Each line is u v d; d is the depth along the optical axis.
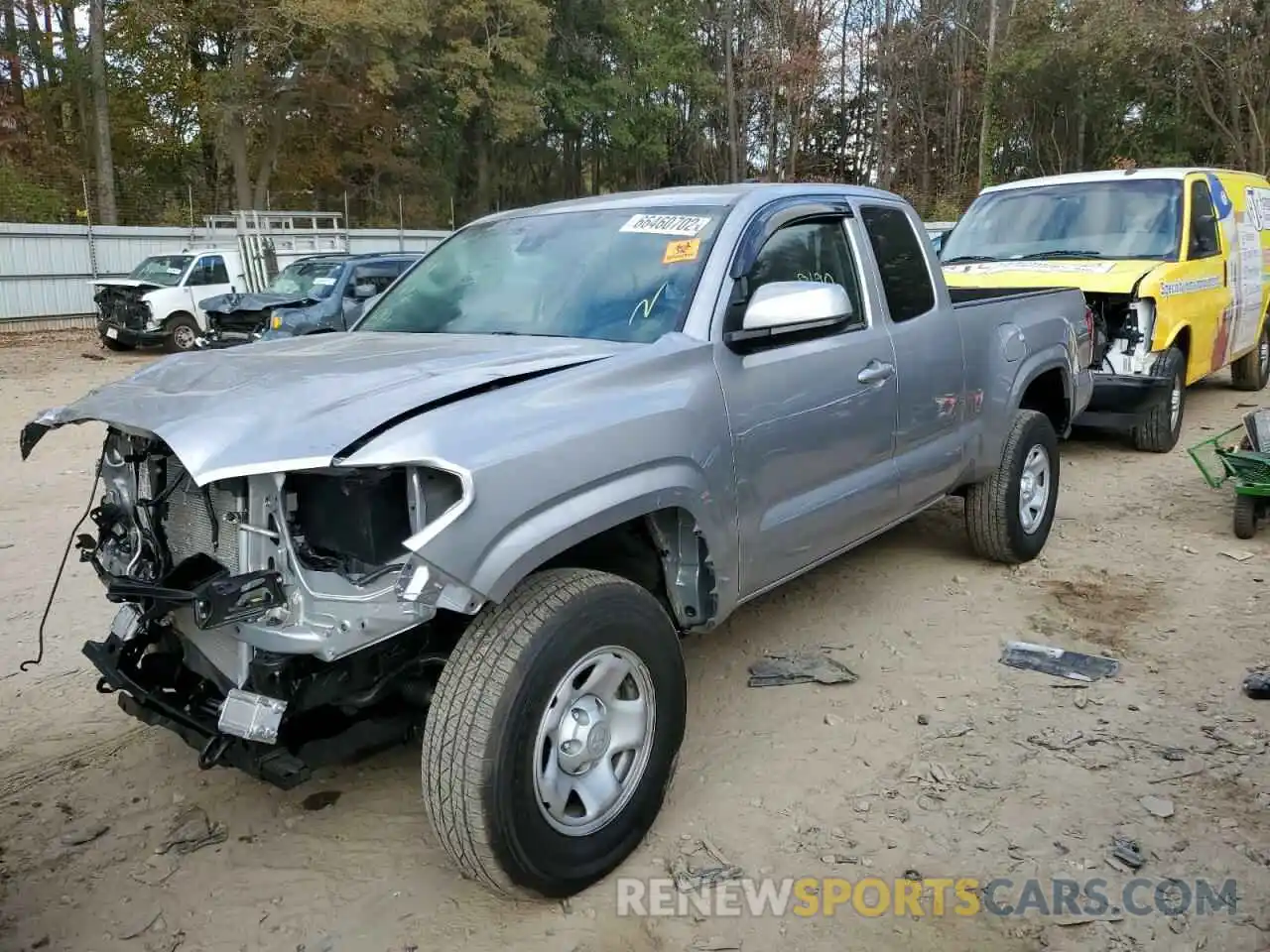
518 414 2.92
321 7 30.44
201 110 35.59
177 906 3.11
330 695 2.95
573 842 3.00
